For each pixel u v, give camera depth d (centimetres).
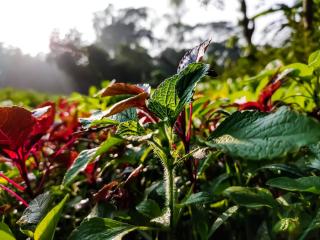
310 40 93
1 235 21
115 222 23
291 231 24
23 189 31
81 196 35
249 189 26
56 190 34
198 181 34
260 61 132
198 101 37
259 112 19
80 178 37
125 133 24
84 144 46
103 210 27
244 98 40
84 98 66
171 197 24
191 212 27
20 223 26
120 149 33
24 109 28
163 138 30
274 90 36
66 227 36
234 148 18
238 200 24
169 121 23
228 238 31
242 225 30
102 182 35
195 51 27
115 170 38
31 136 32
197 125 46
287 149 17
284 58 110
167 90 22
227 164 32
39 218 26
